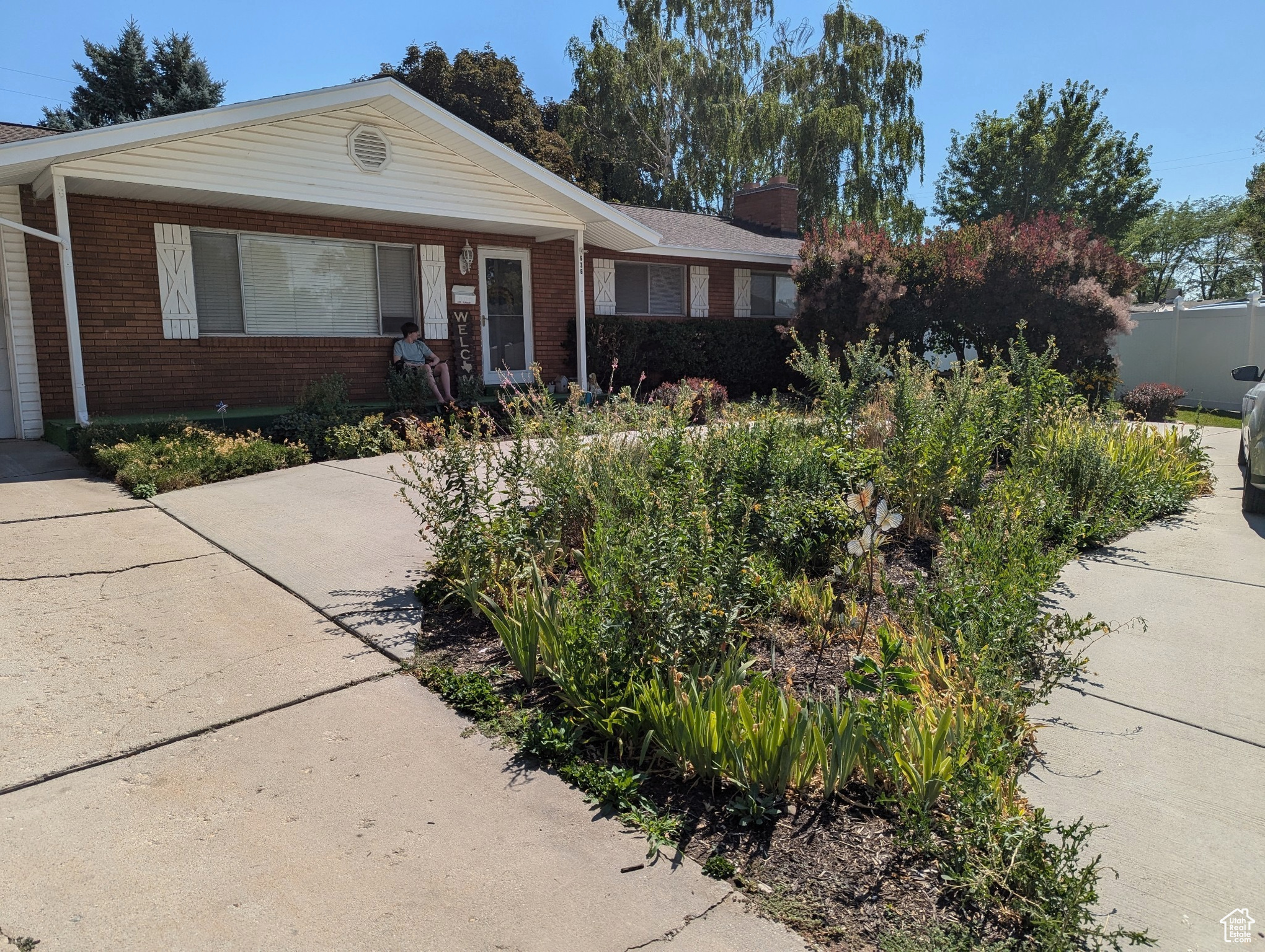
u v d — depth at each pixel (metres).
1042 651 4.36
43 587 5.07
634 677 3.67
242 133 10.09
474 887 2.71
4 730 3.47
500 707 3.87
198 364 11.20
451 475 5.28
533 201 13.00
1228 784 3.35
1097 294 14.54
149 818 2.97
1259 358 17.30
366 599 5.07
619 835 3.04
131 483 7.68
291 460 9.12
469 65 29.16
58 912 2.50
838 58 31.20
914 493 6.31
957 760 3.12
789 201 22.28
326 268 12.38
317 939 2.45
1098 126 31.48
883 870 2.88
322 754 3.45
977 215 34.28
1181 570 5.95
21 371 10.02
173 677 4.02
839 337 15.76
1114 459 7.70
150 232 10.70
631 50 31.75
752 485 5.41
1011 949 2.52
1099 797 3.27
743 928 2.59
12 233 9.81
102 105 30.61
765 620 4.64
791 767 3.22
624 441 6.40
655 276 16.91
